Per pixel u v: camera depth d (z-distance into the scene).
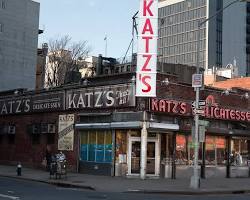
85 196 19.12
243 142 36.19
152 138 30.22
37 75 76.88
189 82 34.97
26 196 18.23
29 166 37.44
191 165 31.62
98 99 31.53
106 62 41.69
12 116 40.28
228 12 140.88
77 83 35.12
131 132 29.89
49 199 17.31
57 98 34.94
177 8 141.62
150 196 20.67
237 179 32.53
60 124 34.59
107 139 30.89
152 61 29.42
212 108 33.06
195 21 136.25
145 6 30.47
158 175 30.09
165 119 30.16
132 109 29.56
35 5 75.94
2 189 20.98
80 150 32.88
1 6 71.56
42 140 36.50
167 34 142.88
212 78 71.38
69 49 68.56
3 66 71.12
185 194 22.73
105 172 30.72
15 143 39.50
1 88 70.62
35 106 37.25
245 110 35.81
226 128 34.47
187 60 136.62
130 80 29.69
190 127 31.58
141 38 29.84
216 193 23.66
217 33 136.88
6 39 71.69
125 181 27.00
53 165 27.55
